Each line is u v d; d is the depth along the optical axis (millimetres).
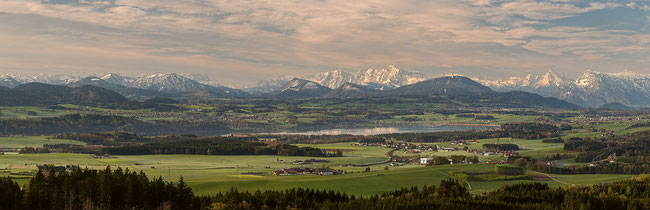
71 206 178375
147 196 188000
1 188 179875
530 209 196000
